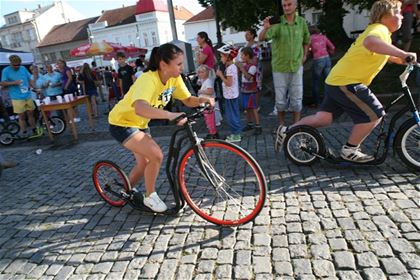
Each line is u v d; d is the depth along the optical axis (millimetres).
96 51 13242
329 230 2752
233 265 2479
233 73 5184
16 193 4434
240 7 13305
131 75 8555
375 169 3758
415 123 3418
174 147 3021
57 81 9094
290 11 4938
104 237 3062
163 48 2699
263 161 4406
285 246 2619
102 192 3727
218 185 3117
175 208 3186
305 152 3986
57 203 3936
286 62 5152
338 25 13609
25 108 7582
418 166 3516
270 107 7965
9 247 3084
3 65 11242
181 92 3109
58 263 2762
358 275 2238
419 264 2266
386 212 2910
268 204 3277
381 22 3324
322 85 8359
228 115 5387
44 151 6551
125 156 5500
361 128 3580
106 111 11148
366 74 3439
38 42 53562
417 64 3109
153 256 2695
